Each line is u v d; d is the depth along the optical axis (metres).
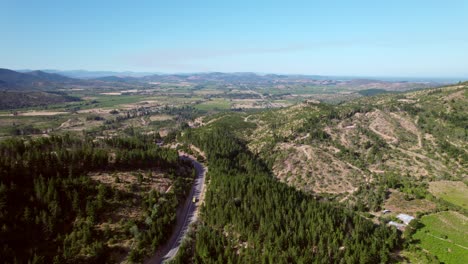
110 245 107.62
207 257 103.94
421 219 144.62
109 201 125.19
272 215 123.94
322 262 102.25
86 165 143.50
